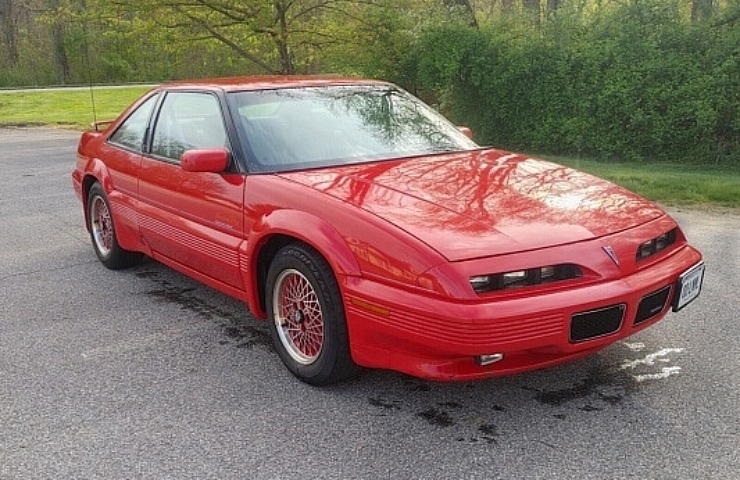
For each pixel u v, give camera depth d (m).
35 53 40.34
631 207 3.73
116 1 14.10
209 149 4.10
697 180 9.28
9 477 2.95
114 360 4.11
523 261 3.08
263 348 4.25
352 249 3.35
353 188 3.69
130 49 15.87
